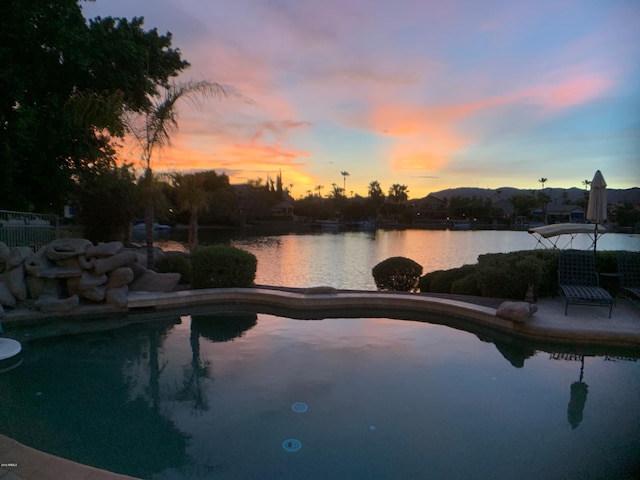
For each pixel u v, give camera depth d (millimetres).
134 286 8203
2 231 9156
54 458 2490
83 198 16484
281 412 3590
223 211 58125
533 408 3750
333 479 2625
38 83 10672
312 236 45750
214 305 8023
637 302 7438
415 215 91250
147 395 3979
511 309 6074
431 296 7949
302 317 7309
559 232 9523
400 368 4750
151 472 2707
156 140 9570
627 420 3523
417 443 3088
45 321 6645
